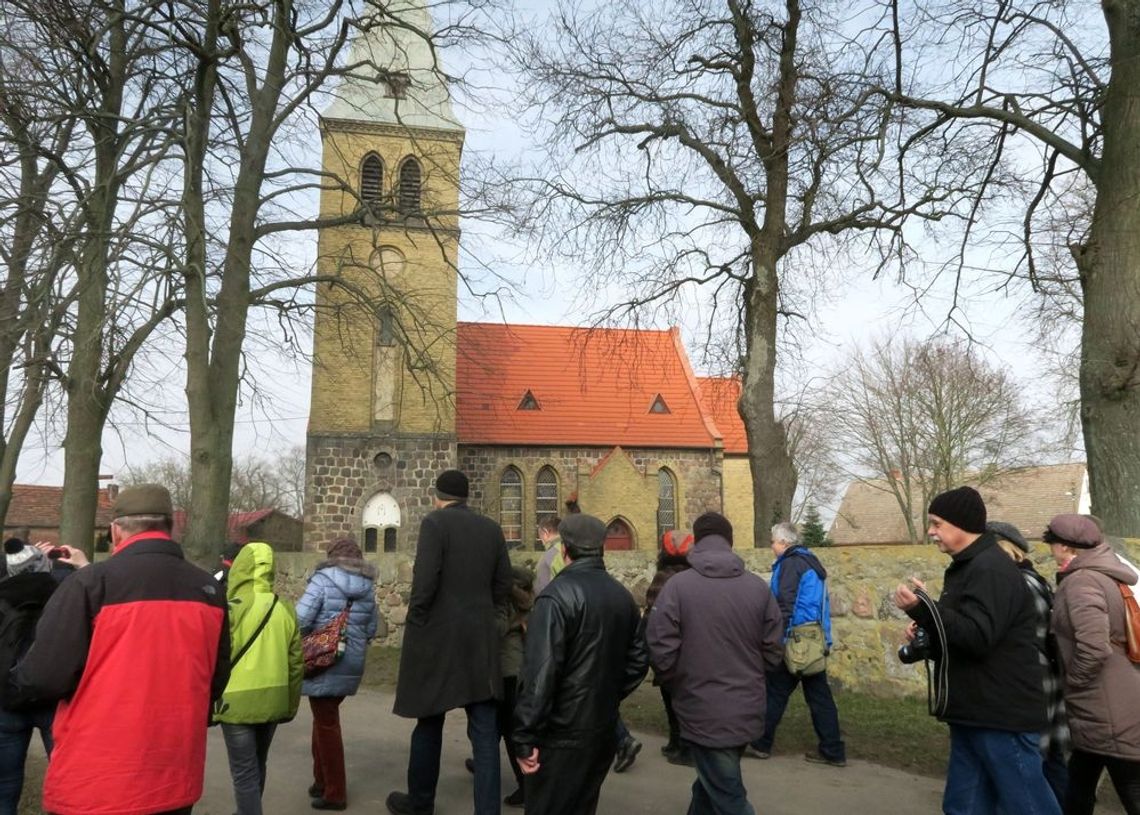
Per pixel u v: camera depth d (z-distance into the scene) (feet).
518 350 124.98
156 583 11.78
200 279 39.22
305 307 51.80
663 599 15.38
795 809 19.56
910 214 48.78
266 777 21.70
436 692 17.43
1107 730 14.79
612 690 14.73
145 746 11.20
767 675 24.06
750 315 51.44
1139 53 31.37
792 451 128.88
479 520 18.74
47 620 11.19
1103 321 31.89
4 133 40.22
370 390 101.50
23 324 37.88
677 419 122.62
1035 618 13.64
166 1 40.88
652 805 19.75
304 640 18.75
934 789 21.07
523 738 13.88
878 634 31.32
